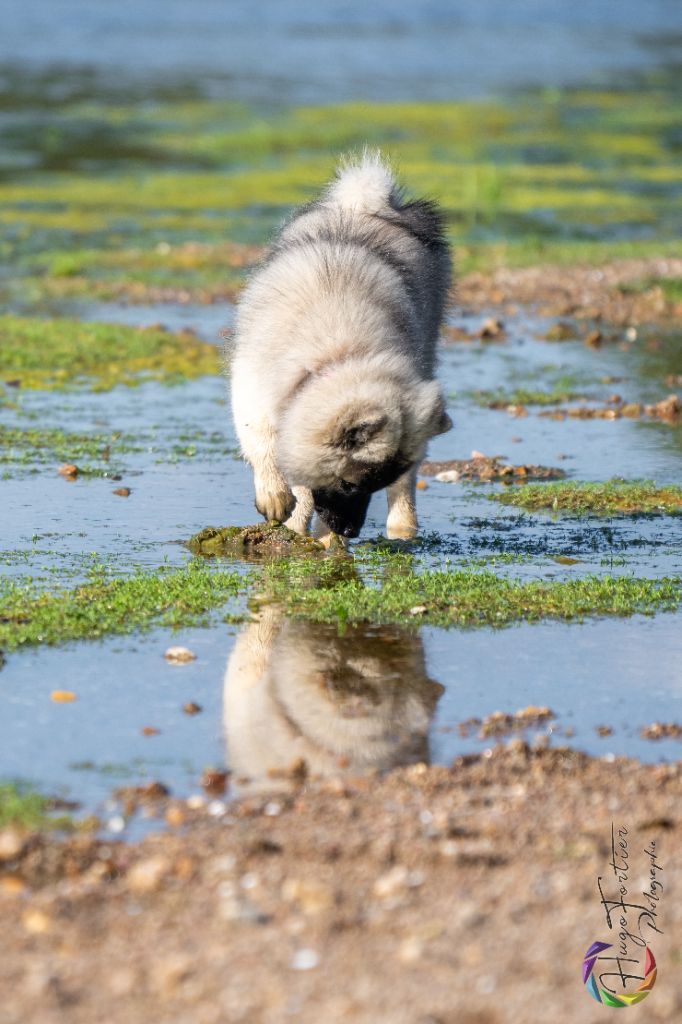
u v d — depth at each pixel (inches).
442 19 6210.6
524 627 565.6
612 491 770.8
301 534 674.2
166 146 2439.7
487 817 399.2
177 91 3230.8
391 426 570.3
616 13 6860.2
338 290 626.5
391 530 698.8
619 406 1007.6
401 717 477.7
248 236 1715.1
